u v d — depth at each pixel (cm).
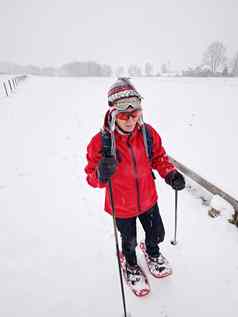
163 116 859
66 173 437
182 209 307
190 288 207
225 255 234
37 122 823
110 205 189
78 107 1078
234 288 205
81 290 212
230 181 390
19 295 211
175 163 373
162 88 1658
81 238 271
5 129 752
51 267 236
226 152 518
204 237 257
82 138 634
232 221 263
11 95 1490
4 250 260
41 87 1959
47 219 309
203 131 674
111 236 271
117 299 203
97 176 162
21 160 509
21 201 355
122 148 165
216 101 1082
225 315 187
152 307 194
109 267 232
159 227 200
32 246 264
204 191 324
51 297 208
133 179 174
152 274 215
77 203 340
